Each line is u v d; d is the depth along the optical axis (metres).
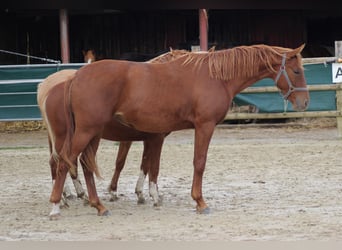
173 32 26.50
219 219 9.01
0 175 13.02
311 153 14.84
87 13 26.41
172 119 9.34
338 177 12.06
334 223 8.60
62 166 9.16
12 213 9.66
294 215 9.15
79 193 10.11
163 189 11.40
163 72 9.31
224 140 17.25
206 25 22.05
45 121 9.62
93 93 8.98
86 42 26.94
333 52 25.67
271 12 26.41
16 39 26.95
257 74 9.61
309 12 26.88
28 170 13.55
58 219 9.20
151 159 10.05
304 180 11.86
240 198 10.48
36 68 17.33
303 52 25.44
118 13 26.56
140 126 9.34
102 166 13.86
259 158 14.38
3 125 20.47
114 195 10.51
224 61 9.41
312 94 17.08
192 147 16.27
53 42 27.34
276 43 26.50
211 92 9.31
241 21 26.50
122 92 9.13
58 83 9.60
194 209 9.79
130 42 26.77
